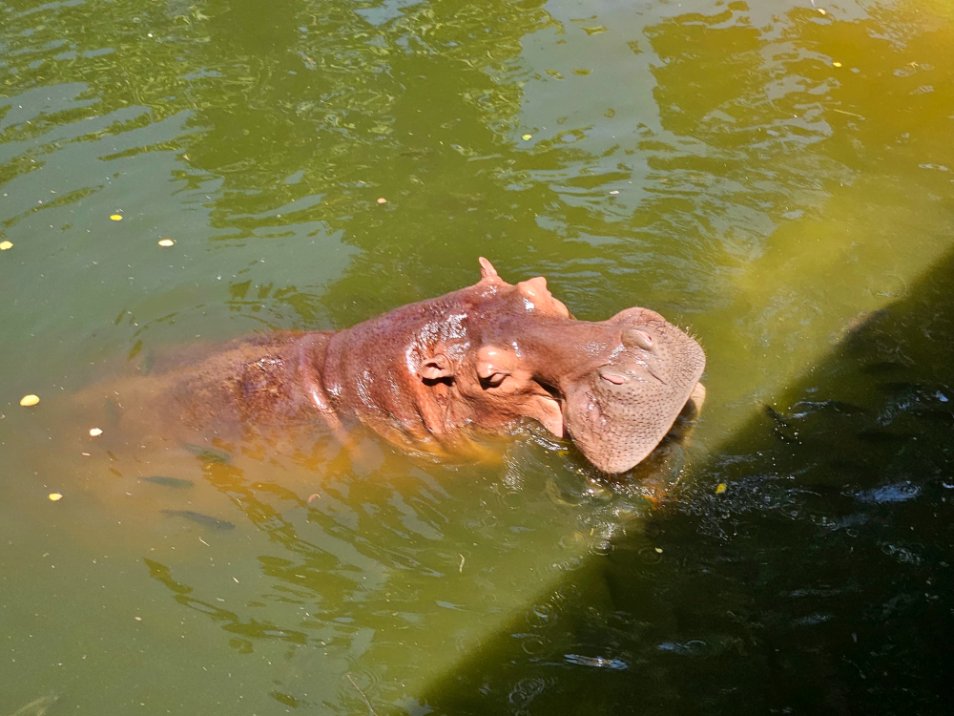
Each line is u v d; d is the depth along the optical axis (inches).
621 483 352.8
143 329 421.7
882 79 578.2
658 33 624.4
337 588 329.4
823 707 281.1
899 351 405.4
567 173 506.9
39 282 443.2
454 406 358.0
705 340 412.8
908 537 329.4
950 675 287.1
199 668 304.3
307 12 645.3
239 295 440.8
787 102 558.3
